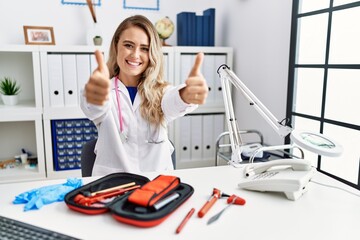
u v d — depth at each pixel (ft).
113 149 4.25
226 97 3.64
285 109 5.88
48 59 6.38
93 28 7.08
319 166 5.27
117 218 2.35
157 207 2.38
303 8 5.48
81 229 2.28
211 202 2.68
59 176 6.86
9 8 6.95
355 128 4.57
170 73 7.07
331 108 5.03
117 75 4.46
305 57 5.53
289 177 2.89
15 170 6.89
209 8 8.12
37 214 2.50
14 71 7.30
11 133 7.49
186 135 7.49
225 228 2.32
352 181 4.72
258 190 2.98
